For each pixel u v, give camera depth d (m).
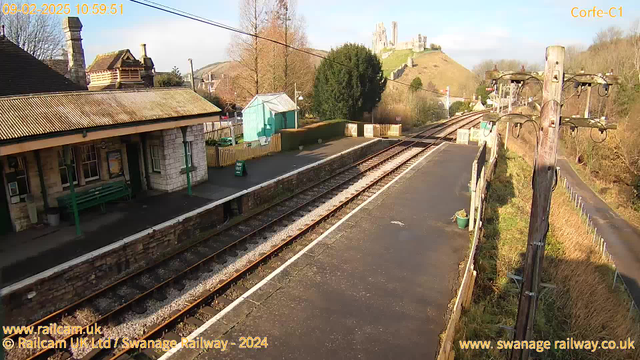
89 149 14.12
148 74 29.03
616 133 27.16
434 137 37.91
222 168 20.67
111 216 13.29
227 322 8.39
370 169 23.91
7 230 11.88
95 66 24.58
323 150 26.67
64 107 12.05
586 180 30.22
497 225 14.80
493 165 22.70
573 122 6.23
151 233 12.05
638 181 24.77
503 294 10.26
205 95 48.41
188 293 9.91
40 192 12.50
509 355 7.38
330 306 9.01
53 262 10.02
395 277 10.36
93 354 7.69
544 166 6.02
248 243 12.83
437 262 11.27
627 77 33.84
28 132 10.27
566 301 10.81
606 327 10.23
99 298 9.81
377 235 13.08
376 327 8.30
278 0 39.50
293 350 7.59
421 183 19.75
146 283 10.48
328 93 38.50
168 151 15.85
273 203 16.83
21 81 14.41
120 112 13.20
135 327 8.62
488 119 6.73
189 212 13.68
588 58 48.47
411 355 7.50
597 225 21.34
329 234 13.09
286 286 9.81
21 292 8.97
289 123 31.30
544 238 6.21
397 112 46.69
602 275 13.95
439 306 9.11
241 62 39.38
